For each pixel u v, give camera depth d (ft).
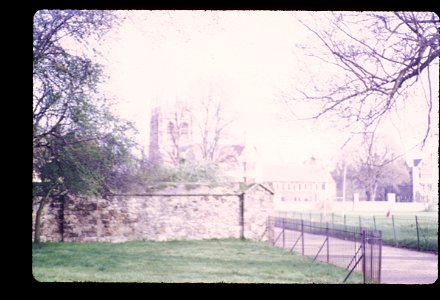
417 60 37.42
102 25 62.34
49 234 91.45
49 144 76.48
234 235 98.94
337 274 59.41
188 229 97.60
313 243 93.20
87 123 74.64
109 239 93.35
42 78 69.26
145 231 95.61
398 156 45.60
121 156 82.33
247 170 171.12
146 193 95.66
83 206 92.79
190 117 161.99
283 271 64.03
